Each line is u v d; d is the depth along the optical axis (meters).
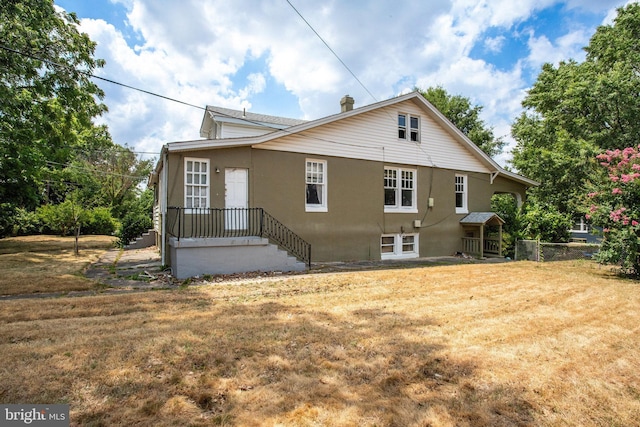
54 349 3.56
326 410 2.55
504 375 3.17
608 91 15.67
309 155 11.03
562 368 3.35
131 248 16.02
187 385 2.88
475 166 14.91
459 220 14.33
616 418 2.56
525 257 13.10
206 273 8.45
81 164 24.17
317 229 11.11
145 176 28.14
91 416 2.42
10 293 6.53
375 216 12.27
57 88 11.53
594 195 9.27
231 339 3.94
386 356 3.54
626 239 8.51
